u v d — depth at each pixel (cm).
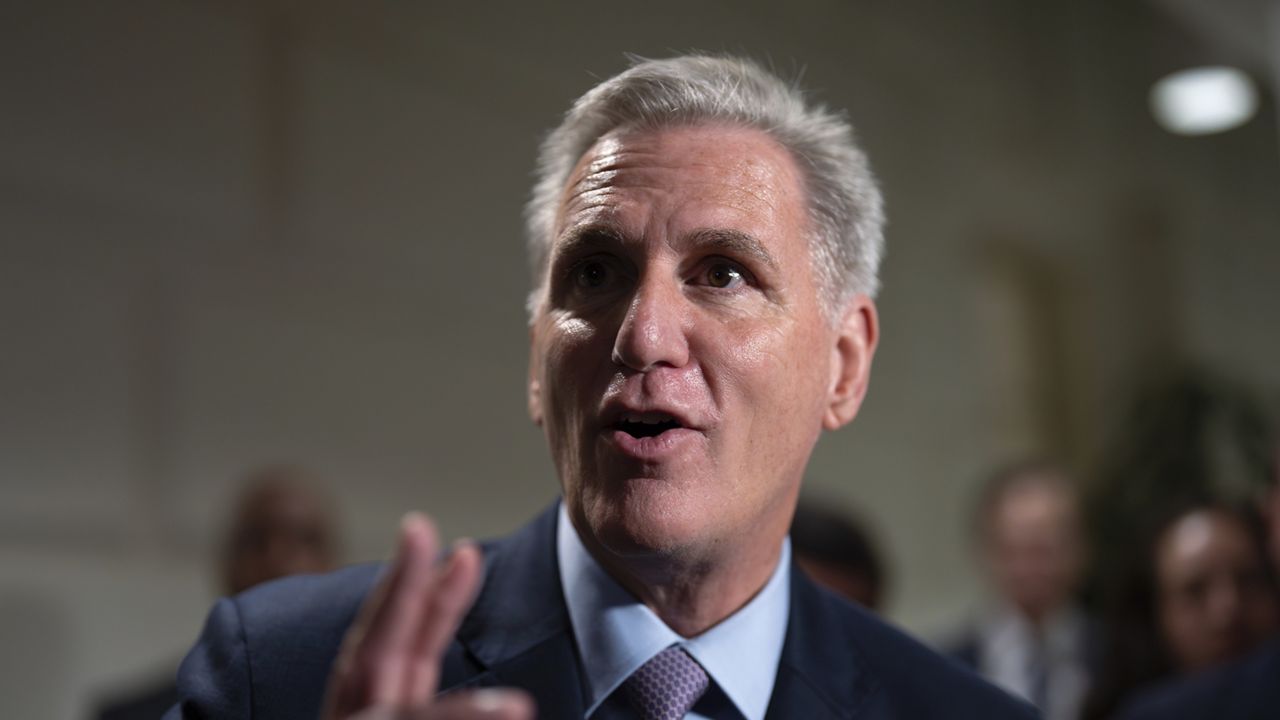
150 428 367
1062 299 762
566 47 516
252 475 389
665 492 119
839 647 141
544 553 137
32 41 353
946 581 655
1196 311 823
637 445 120
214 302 386
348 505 415
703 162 128
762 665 133
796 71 146
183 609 366
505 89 491
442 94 467
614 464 120
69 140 358
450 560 91
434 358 451
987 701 143
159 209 377
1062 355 762
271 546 278
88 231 359
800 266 130
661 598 129
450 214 464
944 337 684
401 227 446
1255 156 901
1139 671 356
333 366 417
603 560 129
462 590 90
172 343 375
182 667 127
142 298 369
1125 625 363
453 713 84
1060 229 772
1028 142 757
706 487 120
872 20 662
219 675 124
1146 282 798
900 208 667
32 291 346
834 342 138
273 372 400
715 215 125
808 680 135
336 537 312
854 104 644
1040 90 771
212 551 375
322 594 133
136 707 275
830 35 635
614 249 125
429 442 445
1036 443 741
